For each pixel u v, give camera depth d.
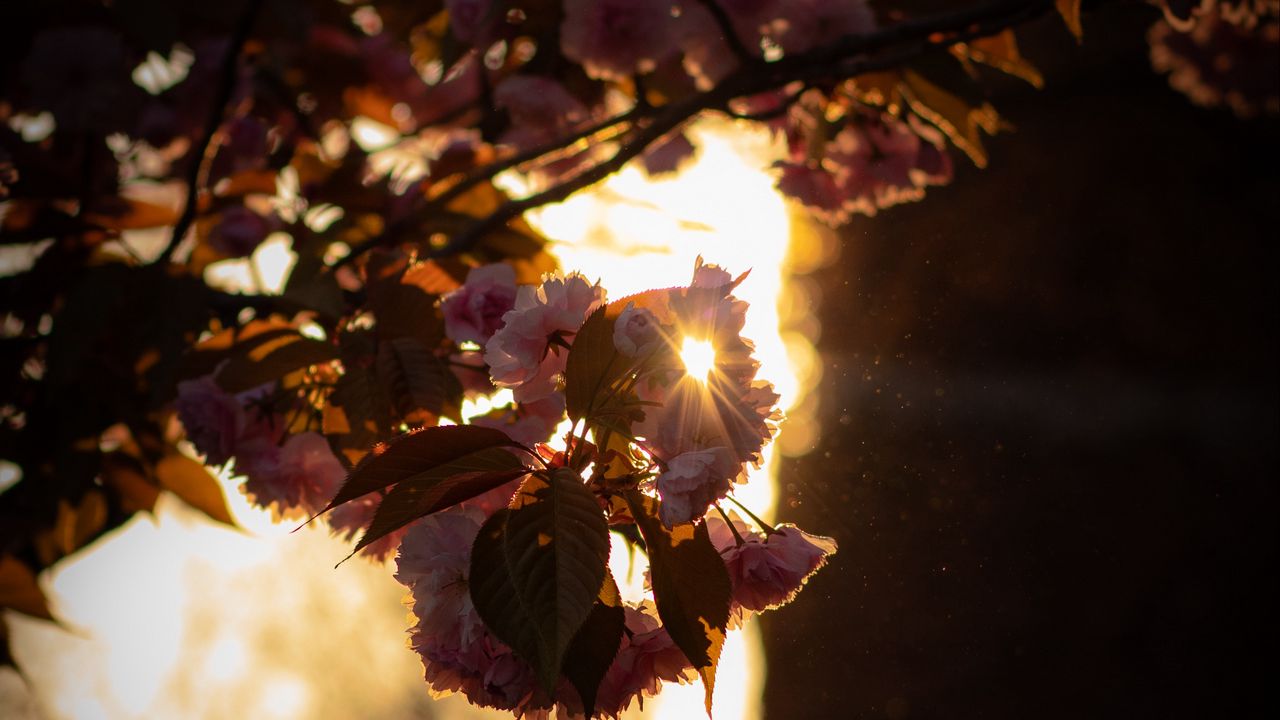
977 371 4.05
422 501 0.87
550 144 1.65
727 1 1.67
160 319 1.38
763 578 0.95
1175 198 4.24
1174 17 1.54
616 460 0.90
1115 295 4.09
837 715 3.40
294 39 1.90
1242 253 4.05
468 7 1.87
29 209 1.63
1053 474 3.68
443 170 1.61
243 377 1.14
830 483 3.68
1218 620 3.25
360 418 1.09
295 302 1.22
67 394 1.53
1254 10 2.12
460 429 0.88
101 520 1.71
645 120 1.76
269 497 1.16
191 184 1.52
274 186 1.75
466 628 0.89
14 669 1.83
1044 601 3.41
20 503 1.61
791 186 1.83
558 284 0.94
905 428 3.81
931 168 1.82
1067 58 4.55
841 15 1.65
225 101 1.54
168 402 1.35
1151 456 3.71
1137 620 3.30
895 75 1.71
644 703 0.93
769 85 1.59
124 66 1.71
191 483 1.65
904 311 4.19
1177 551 3.48
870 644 3.48
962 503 3.60
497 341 0.94
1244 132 4.19
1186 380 3.89
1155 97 4.39
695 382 0.89
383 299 1.14
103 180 1.82
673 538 0.89
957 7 1.74
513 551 0.84
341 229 1.64
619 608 0.87
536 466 1.00
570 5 1.73
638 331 0.89
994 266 4.24
